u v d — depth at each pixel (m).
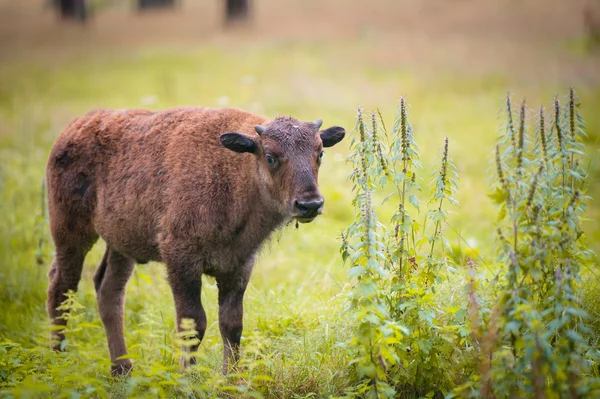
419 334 10.77
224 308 13.01
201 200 12.43
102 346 14.55
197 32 61.88
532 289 10.48
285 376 11.41
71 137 14.54
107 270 14.48
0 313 15.91
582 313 9.09
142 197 13.19
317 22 66.00
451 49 51.91
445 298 12.46
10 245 19.66
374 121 11.22
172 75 43.41
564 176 10.83
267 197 12.46
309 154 12.24
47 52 53.53
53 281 14.79
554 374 9.06
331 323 12.99
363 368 9.99
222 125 13.09
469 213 21.92
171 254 12.64
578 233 10.70
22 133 30.38
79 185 14.27
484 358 9.80
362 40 56.00
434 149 28.05
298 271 18.28
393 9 71.19
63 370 10.55
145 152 13.46
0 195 22.05
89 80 43.53
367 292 9.90
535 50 50.03
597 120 30.92
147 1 74.31
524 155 10.48
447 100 37.38
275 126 12.32
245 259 12.95
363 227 10.35
